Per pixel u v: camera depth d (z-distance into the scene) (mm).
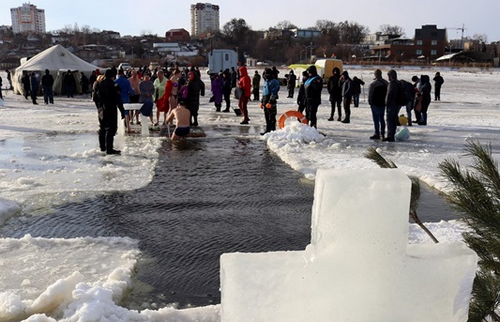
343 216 1257
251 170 9078
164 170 9047
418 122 16109
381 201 1246
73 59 30875
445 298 1315
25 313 3477
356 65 85312
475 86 39875
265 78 13258
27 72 29234
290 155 10211
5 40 180500
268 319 1308
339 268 1277
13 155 10461
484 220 2090
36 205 6738
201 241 5406
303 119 13289
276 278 1292
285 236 5586
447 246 1396
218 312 3436
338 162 9523
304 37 150250
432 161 9781
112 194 7348
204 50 146500
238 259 1328
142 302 3975
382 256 1272
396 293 1293
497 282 1970
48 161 9820
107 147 10578
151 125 15219
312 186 7898
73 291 3615
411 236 5379
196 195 7336
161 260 4855
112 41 184500
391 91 12188
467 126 15727
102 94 10352
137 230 5766
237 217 6277
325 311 1295
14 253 4875
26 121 16812
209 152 10930
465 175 2250
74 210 6547
